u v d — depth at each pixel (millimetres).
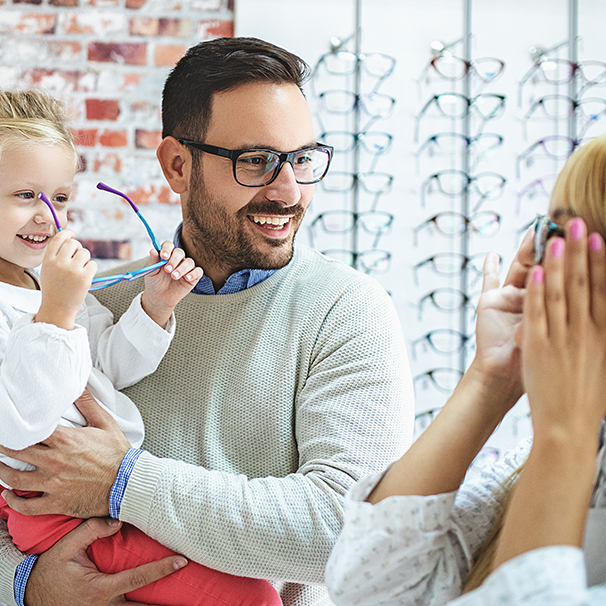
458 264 2273
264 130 1010
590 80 2248
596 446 542
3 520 1054
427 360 2289
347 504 699
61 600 909
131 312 1066
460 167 2266
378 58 2195
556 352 545
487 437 710
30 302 1028
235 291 1122
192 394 1065
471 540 718
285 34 2176
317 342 1051
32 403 813
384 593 686
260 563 867
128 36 2146
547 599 455
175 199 2180
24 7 2115
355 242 2254
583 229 546
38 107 1076
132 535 940
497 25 2240
